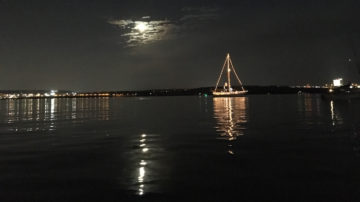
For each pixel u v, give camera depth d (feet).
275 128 98.22
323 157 52.31
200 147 64.69
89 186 38.19
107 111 233.35
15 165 49.88
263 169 44.98
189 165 48.06
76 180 40.86
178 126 111.14
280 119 132.57
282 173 42.68
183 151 60.18
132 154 57.93
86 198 34.12
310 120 124.47
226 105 303.07
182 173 43.37
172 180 40.04
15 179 41.78
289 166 46.44
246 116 154.92
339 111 177.88
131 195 34.73
